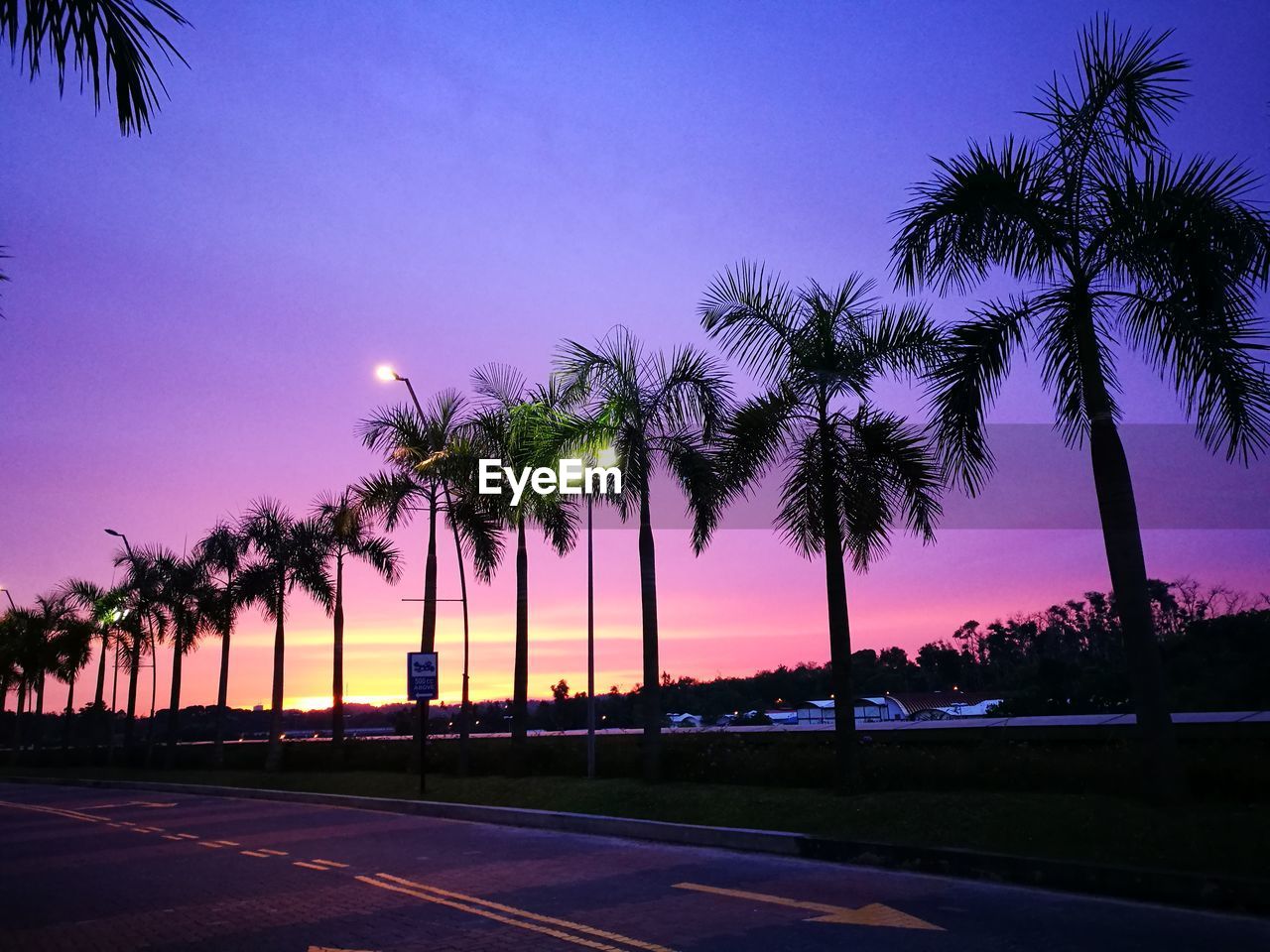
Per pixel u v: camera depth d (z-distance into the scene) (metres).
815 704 86.88
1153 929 7.78
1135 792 12.58
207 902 10.32
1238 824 9.97
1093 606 99.25
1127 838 10.26
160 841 16.39
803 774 16.77
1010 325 13.18
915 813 12.61
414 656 21.81
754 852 12.64
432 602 28.03
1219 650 59.97
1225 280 11.89
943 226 13.24
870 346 16.66
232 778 32.47
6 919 9.75
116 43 5.64
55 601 58.88
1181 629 70.44
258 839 16.08
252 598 36.16
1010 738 20.23
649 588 19.70
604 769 21.83
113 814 22.36
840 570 16.12
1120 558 12.11
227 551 39.84
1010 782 14.02
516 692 24.58
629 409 20.16
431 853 13.60
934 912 8.63
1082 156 13.12
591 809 16.75
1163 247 12.16
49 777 41.91
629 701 96.00
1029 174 12.96
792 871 11.16
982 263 13.30
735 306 17.14
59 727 101.06
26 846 16.39
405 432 28.53
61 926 9.33
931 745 21.86
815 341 16.73
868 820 12.79
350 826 17.55
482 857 13.05
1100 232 12.86
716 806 15.30
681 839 13.91
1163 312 12.56
